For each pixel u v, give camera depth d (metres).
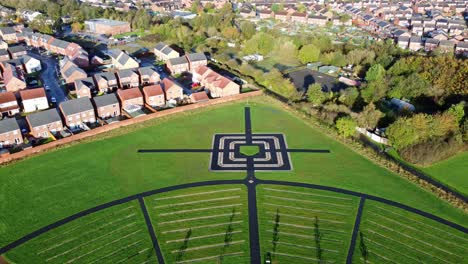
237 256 69.06
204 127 116.56
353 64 173.25
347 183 90.38
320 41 193.62
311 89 131.12
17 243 70.81
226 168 95.69
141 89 138.75
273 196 85.56
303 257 69.12
